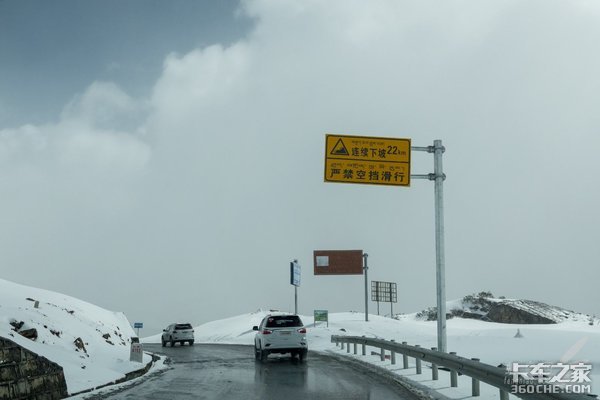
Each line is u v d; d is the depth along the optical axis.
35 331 18.33
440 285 18.36
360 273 69.81
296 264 52.41
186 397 12.62
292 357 24.38
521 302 127.62
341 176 19.55
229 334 61.38
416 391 12.88
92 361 18.39
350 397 12.17
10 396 10.06
